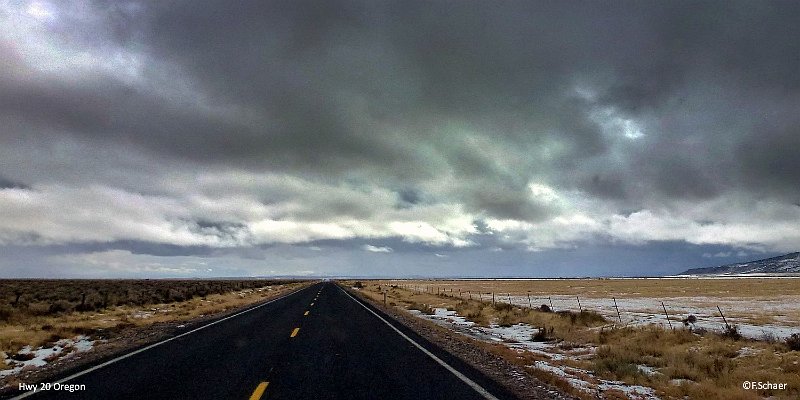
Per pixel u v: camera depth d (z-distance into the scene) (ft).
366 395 24.59
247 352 38.99
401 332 55.62
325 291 191.83
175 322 69.00
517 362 37.50
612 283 394.73
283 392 24.89
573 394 27.48
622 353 44.29
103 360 35.24
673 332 55.36
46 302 99.60
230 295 160.66
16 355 38.52
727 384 32.60
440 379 29.09
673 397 30.09
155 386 26.22
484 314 92.27
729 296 169.07
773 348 44.88
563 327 66.74
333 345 43.55
